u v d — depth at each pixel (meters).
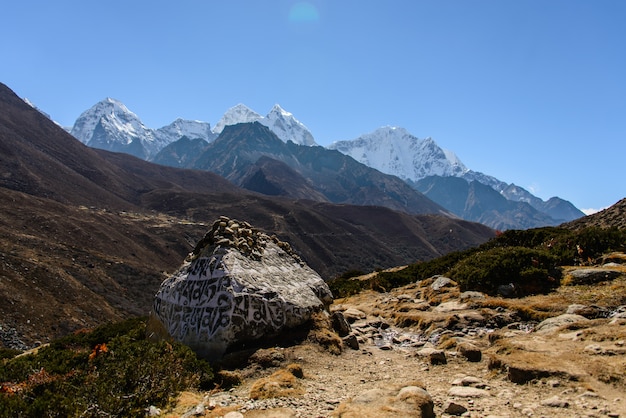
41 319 56.03
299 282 11.56
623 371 6.33
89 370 7.80
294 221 180.50
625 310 9.90
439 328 11.25
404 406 5.70
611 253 15.19
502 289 13.62
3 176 141.25
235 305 9.16
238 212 185.50
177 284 10.45
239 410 6.25
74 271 77.44
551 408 5.67
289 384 7.29
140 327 12.42
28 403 6.55
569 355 7.27
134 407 6.73
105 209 154.62
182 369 7.89
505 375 7.14
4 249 72.12
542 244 18.34
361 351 10.02
